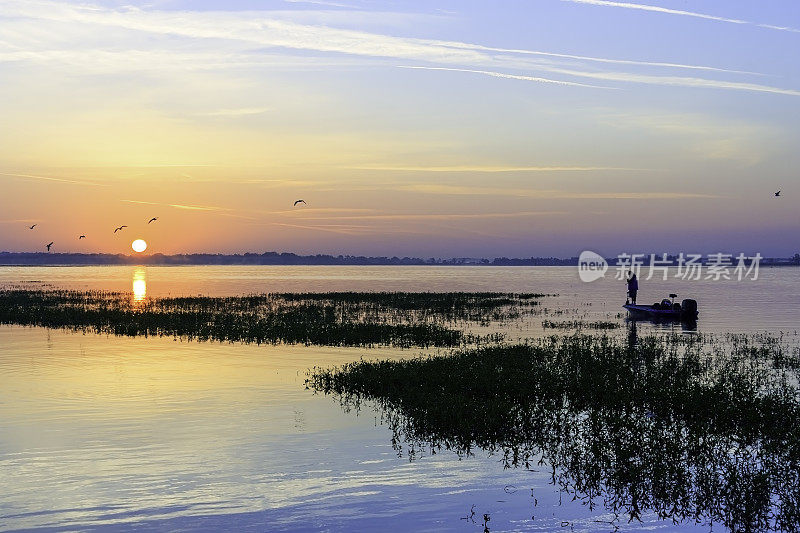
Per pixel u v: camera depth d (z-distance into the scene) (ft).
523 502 36.24
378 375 66.39
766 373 74.02
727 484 37.63
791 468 40.60
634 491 37.55
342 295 211.61
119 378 69.72
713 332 116.06
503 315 148.15
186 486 38.01
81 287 287.89
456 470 40.88
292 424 50.98
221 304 172.96
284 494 36.94
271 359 82.84
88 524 33.17
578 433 48.42
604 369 71.15
